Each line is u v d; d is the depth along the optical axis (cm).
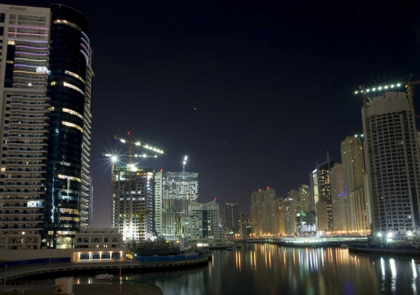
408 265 19300
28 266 16438
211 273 17762
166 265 18450
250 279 15912
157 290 10375
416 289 12850
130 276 16262
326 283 14662
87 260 18788
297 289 13525
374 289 13088
